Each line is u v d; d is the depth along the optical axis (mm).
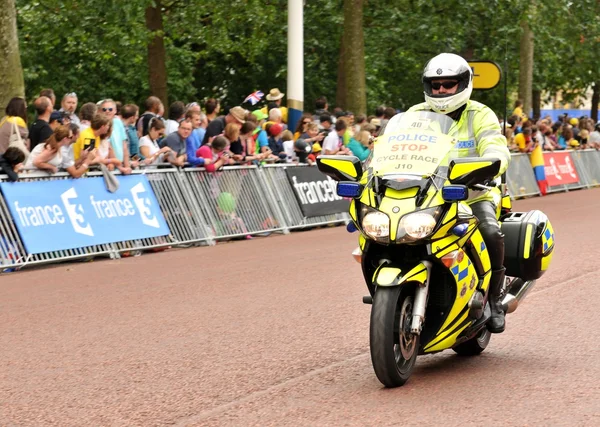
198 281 10406
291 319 8258
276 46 32875
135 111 13391
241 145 14773
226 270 11195
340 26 30672
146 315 8555
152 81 26141
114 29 24484
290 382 6156
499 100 36906
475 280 6055
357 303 8992
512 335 7590
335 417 5328
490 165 5652
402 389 5906
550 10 28953
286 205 15430
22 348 7359
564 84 43531
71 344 7457
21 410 5664
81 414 5551
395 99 36219
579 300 9047
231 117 14555
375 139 6066
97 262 12070
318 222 16031
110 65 31656
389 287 5680
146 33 24672
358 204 5871
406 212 5609
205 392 5961
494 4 27734
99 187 12391
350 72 22953
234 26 29672
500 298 6609
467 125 6301
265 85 36094
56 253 11617
